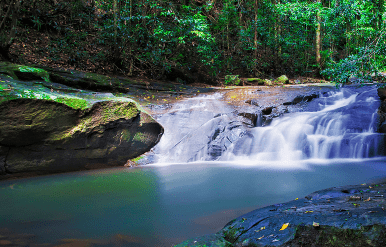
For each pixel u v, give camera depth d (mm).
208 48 14297
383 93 8773
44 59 10539
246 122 8133
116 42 12195
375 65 6320
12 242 2516
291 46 18266
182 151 7062
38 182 4980
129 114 6637
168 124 7809
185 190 4391
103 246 2463
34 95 5352
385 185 3533
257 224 2414
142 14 12930
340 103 10070
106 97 6980
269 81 15016
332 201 2873
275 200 3793
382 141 7168
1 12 9297
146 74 13570
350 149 7242
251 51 18641
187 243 2270
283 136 7473
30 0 11766
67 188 4555
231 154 7094
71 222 3072
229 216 3195
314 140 7363
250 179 5059
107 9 13438
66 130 5730
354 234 1975
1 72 7105
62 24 13047
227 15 17484
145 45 13797
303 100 9906
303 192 4164
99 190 4426
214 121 7863
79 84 9289
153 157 6867
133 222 3064
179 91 11516
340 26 18219
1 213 3375
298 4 15906
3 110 4988
